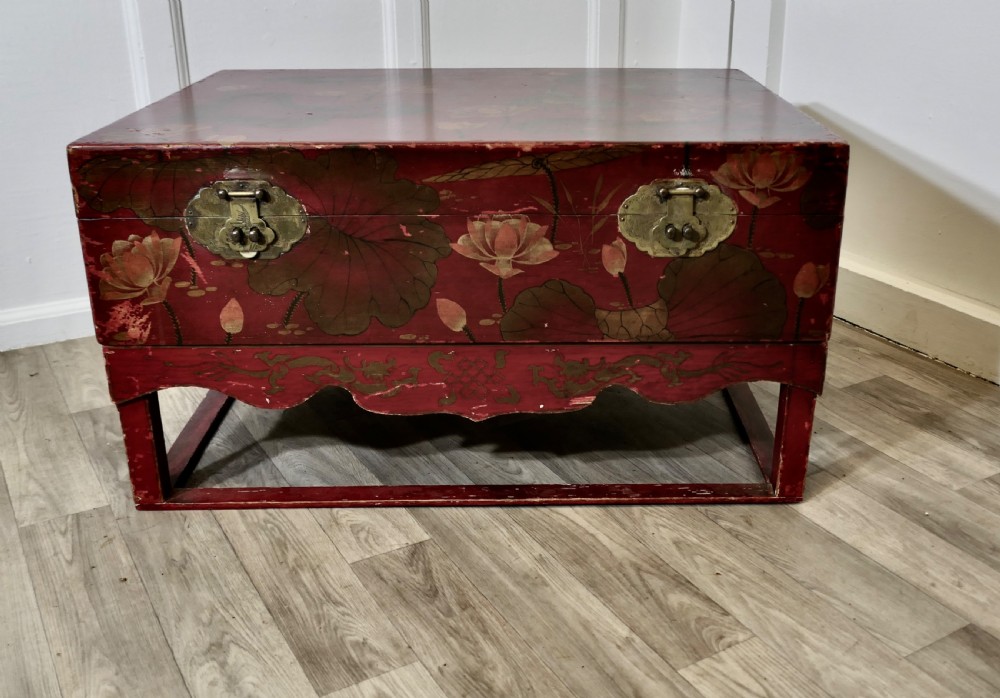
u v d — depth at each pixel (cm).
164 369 141
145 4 199
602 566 135
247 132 135
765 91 169
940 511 148
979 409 179
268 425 177
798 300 136
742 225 132
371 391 143
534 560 137
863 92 205
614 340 139
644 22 249
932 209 196
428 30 226
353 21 219
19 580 134
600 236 133
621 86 173
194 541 142
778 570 134
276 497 150
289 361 141
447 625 124
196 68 209
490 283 136
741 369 141
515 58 238
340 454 167
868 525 144
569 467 161
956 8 182
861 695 112
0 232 203
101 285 135
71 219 208
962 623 124
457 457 165
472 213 131
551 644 121
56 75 197
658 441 169
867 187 209
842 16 207
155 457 147
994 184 182
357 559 137
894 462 161
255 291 136
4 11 189
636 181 130
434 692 113
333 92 167
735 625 124
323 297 136
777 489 148
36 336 212
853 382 189
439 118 145
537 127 138
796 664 117
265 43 213
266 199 130
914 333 202
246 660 119
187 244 133
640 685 114
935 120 191
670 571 134
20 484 158
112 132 135
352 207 131
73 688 115
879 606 127
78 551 140
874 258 212
